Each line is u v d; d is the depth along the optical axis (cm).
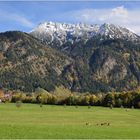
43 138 6181
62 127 8319
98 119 12650
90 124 10062
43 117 12606
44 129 7606
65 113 15362
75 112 16388
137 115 15425
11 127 7762
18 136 6331
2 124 8662
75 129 7912
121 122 11494
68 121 11219
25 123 9619
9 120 10762
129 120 12519
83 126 9050
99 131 7675
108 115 15012
